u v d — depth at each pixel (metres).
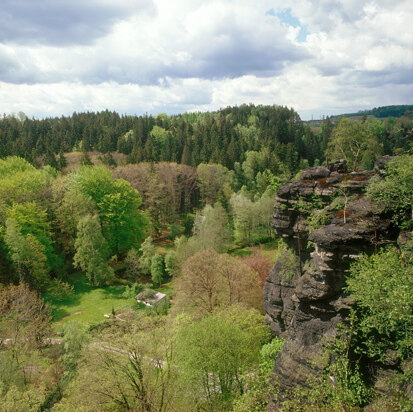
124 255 68.00
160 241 76.75
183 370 23.89
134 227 68.19
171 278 60.03
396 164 20.81
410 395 15.61
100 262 54.75
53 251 58.91
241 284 40.81
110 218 65.38
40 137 132.25
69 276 57.59
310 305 22.16
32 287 44.09
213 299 40.75
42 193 62.78
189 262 45.38
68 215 59.78
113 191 68.31
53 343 37.81
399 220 20.39
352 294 18.39
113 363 25.88
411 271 14.90
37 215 56.78
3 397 26.11
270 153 116.25
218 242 63.31
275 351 27.61
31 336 35.28
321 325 21.69
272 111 199.00
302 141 135.75
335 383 17.72
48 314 41.72
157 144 133.75
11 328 35.62
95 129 140.75
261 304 42.03
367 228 20.02
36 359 34.84
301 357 21.75
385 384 17.23
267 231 77.31
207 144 132.62
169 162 113.94
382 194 20.62
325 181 26.27
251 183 109.31
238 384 24.05
